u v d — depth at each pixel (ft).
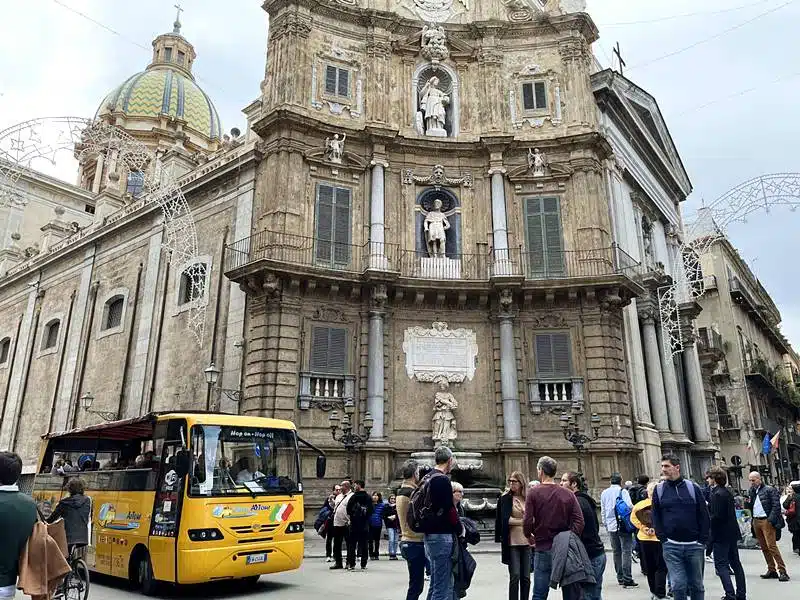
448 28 93.15
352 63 89.86
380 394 76.84
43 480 57.93
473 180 87.76
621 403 78.48
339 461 74.69
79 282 120.16
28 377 126.11
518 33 93.50
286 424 45.57
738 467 115.85
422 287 80.02
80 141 108.68
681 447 98.02
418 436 77.82
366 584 42.47
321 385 77.15
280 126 82.89
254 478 42.11
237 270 76.64
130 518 43.24
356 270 82.58
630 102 107.65
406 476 30.32
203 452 40.57
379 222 83.30
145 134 183.62
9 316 140.56
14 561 17.87
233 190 89.51
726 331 147.54
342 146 85.05
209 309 87.04
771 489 42.86
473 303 82.28
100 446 52.54
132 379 97.50
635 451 77.30
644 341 95.50
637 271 92.99
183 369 88.22
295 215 80.74
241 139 102.63
